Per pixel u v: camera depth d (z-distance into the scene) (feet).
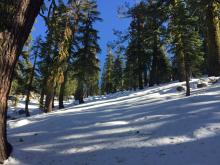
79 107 85.30
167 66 149.38
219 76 85.25
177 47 73.46
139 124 40.93
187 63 72.08
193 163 26.30
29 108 151.23
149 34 72.95
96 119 48.65
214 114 38.11
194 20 71.56
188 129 34.47
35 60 124.47
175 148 30.19
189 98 52.21
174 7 68.69
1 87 29.19
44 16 31.50
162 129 36.60
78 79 124.88
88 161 30.22
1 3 29.04
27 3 29.43
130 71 167.02
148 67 149.38
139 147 31.99
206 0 55.31
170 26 72.64
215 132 32.17
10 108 148.36
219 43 84.64
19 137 43.34
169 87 91.76
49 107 98.43
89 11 124.88
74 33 113.60
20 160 30.42
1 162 29.37
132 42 139.03
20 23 29.32
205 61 128.06
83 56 124.16
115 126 42.19
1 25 28.94
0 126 29.73
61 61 96.17
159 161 27.84
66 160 31.17
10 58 29.32
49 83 97.86
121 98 93.45
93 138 37.68
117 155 30.71
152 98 72.84
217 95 51.39
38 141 39.37
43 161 30.99
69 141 37.60
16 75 94.53
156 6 49.78
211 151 28.09
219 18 75.87
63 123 49.03
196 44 74.08
